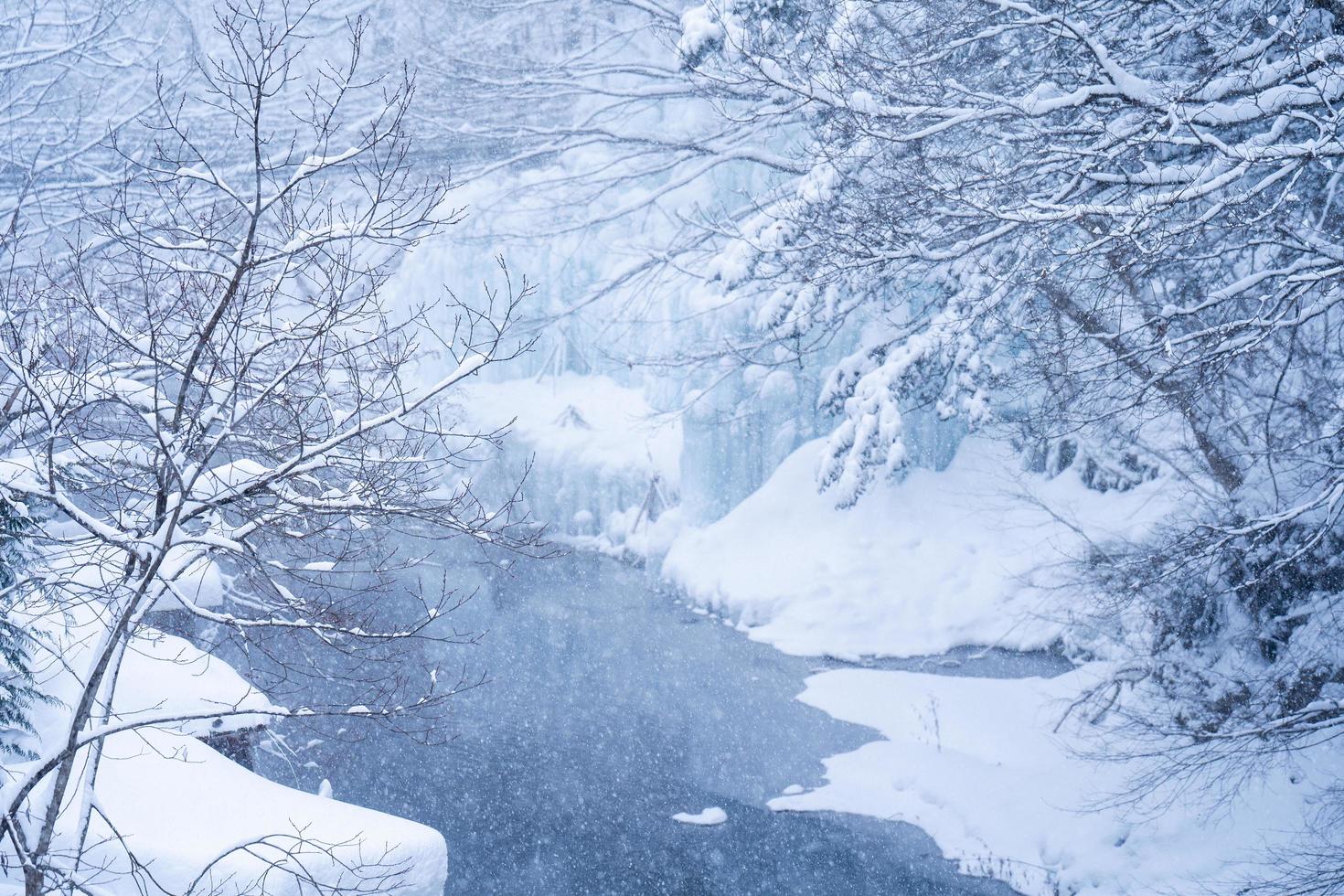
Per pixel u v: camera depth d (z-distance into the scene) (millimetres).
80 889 5199
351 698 12883
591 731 14898
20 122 17125
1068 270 10539
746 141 22453
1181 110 8680
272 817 6398
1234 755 10242
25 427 6094
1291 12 9438
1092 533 16828
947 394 17172
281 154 23625
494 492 26922
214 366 5387
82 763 6566
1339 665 10094
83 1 20094
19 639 6625
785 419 21766
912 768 13055
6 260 11898
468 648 18453
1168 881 9727
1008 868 10781
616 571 23453
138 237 5668
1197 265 11484
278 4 24391
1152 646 11281
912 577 18594
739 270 16875
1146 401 10273
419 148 26000
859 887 10758
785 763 13766
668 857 11492
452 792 13000
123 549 5625
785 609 18922
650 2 22516
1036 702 14461
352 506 5895
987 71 12062
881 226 11930
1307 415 10797
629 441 26281
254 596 10102
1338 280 9000
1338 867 8773
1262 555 10602
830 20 13242
